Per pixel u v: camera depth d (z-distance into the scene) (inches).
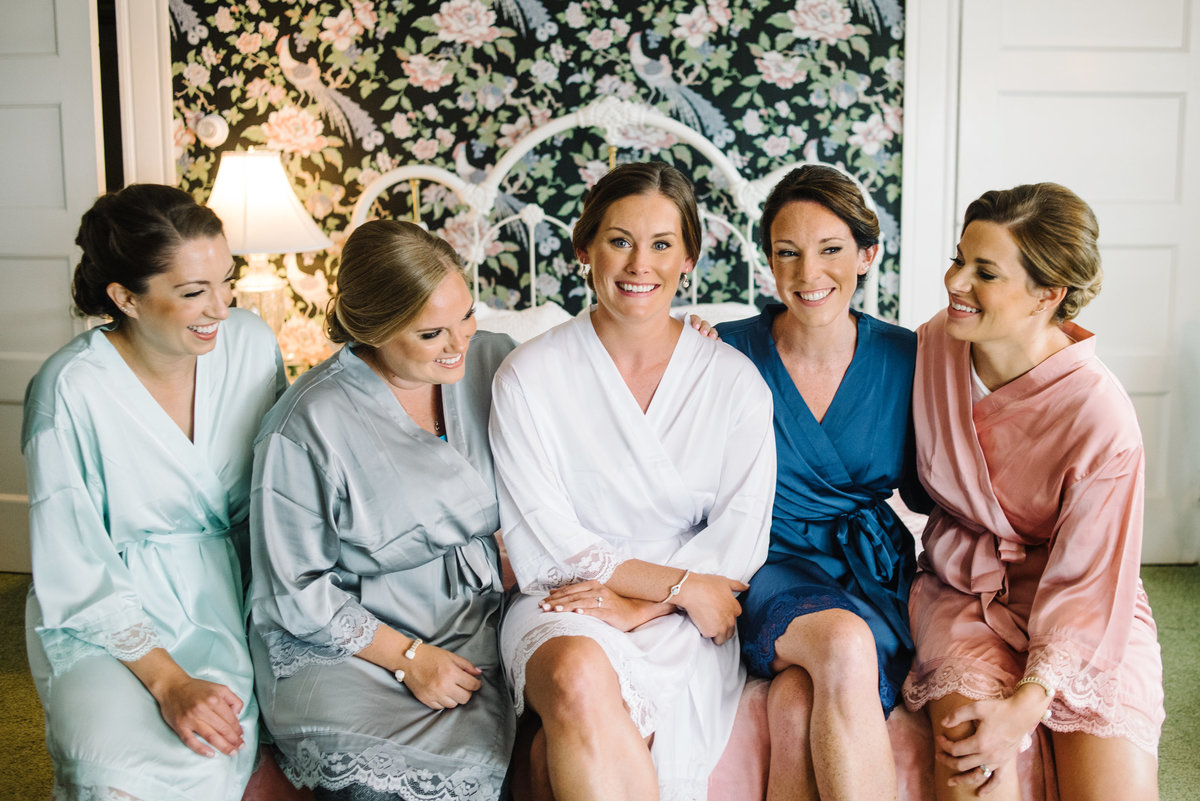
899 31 128.9
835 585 70.1
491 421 71.5
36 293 133.0
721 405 71.7
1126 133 129.8
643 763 59.9
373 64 131.3
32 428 65.4
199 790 60.7
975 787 62.6
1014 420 68.5
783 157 131.8
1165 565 136.4
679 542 73.4
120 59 130.8
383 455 67.1
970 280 66.0
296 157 133.7
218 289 65.8
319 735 62.1
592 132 130.9
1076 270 64.1
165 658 64.3
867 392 73.9
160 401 70.1
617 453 71.2
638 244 66.9
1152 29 127.8
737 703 68.0
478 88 131.2
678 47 129.6
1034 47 128.1
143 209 63.3
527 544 69.7
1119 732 62.4
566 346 71.9
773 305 78.6
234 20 131.2
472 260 132.3
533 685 61.6
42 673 64.8
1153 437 134.6
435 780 61.4
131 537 68.7
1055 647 62.4
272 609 65.7
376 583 68.7
